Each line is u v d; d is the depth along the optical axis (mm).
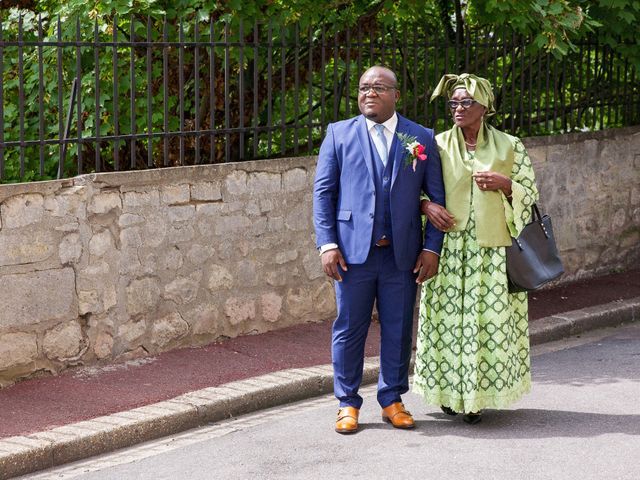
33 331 6145
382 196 5379
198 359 6680
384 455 5094
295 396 6215
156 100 7559
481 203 5418
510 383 5488
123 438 5348
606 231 9734
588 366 6910
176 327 6848
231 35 7523
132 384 6109
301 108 8273
